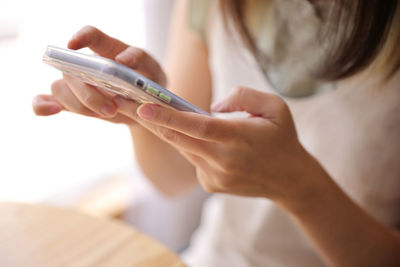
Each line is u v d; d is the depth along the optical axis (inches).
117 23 40.7
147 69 16.1
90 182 49.0
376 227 21.2
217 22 27.1
